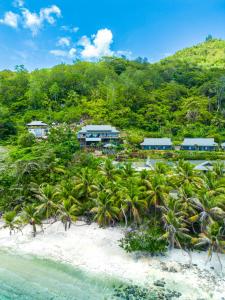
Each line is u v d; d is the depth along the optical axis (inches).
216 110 4753.9
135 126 4232.3
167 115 4475.9
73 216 1731.1
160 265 1423.5
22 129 3902.6
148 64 7288.4
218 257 1397.6
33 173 2208.4
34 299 1212.5
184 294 1232.2
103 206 1673.2
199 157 3073.3
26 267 1425.9
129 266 1422.2
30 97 4793.3
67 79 5270.7
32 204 1894.7
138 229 1675.7
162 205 1668.3
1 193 2080.5
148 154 3166.8
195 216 1513.3
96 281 1321.4
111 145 3326.8
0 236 1724.9
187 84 5890.8
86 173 1958.7
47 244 1625.2
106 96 4940.9
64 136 3272.6
